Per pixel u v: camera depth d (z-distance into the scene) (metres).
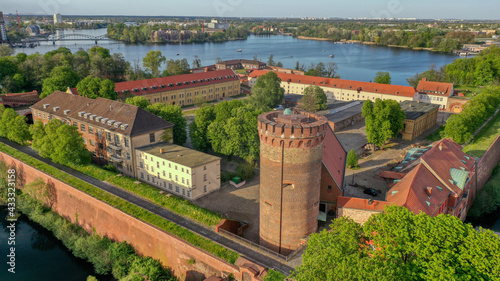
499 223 79.06
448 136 103.50
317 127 52.19
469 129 102.88
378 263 37.28
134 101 106.50
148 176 88.44
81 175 85.25
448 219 40.66
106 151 95.56
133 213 67.62
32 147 94.31
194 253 57.38
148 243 64.31
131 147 88.12
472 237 37.91
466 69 195.88
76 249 69.88
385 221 41.78
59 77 141.75
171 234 60.72
